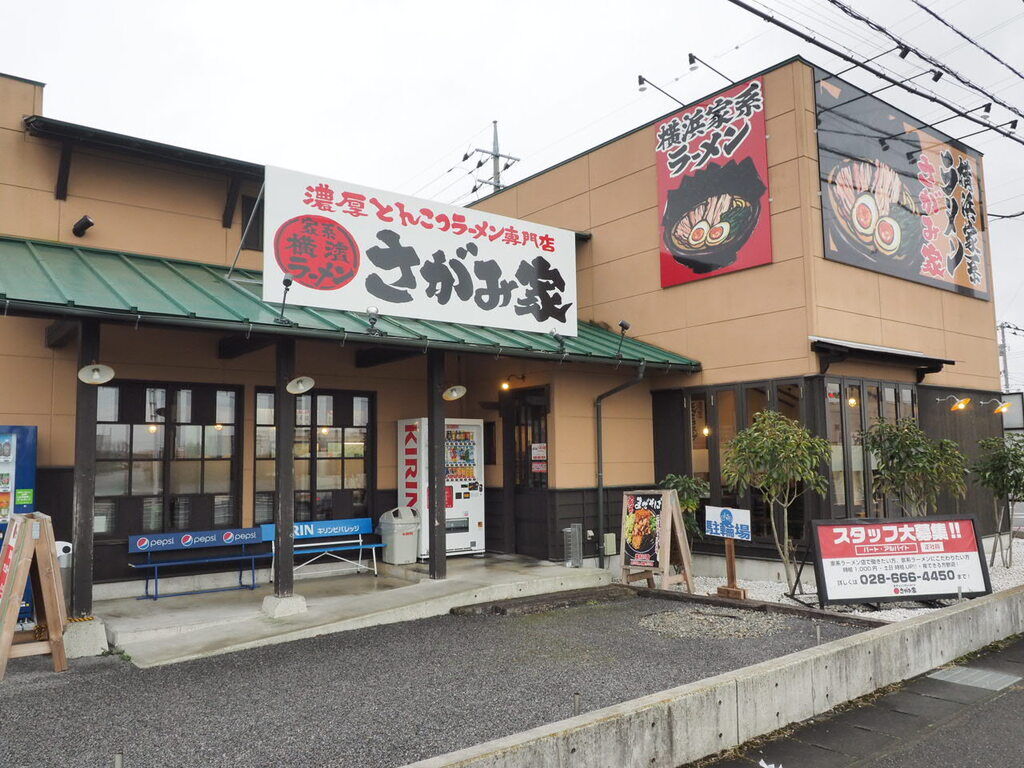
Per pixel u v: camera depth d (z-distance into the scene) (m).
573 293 11.64
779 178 10.88
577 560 10.73
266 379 10.48
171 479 9.59
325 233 9.09
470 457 12.04
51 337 8.54
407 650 6.87
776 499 9.30
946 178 13.56
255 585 9.71
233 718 5.08
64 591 7.70
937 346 12.79
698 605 8.94
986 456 11.95
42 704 5.41
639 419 12.30
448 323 10.11
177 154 9.60
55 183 9.18
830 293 10.73
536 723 4.93
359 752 4.48
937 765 4.42
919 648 6.19
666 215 12.38
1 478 7.82
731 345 11.35
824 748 4.67
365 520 10.73
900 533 8.52
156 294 7.69
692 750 4.43
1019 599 7.59
